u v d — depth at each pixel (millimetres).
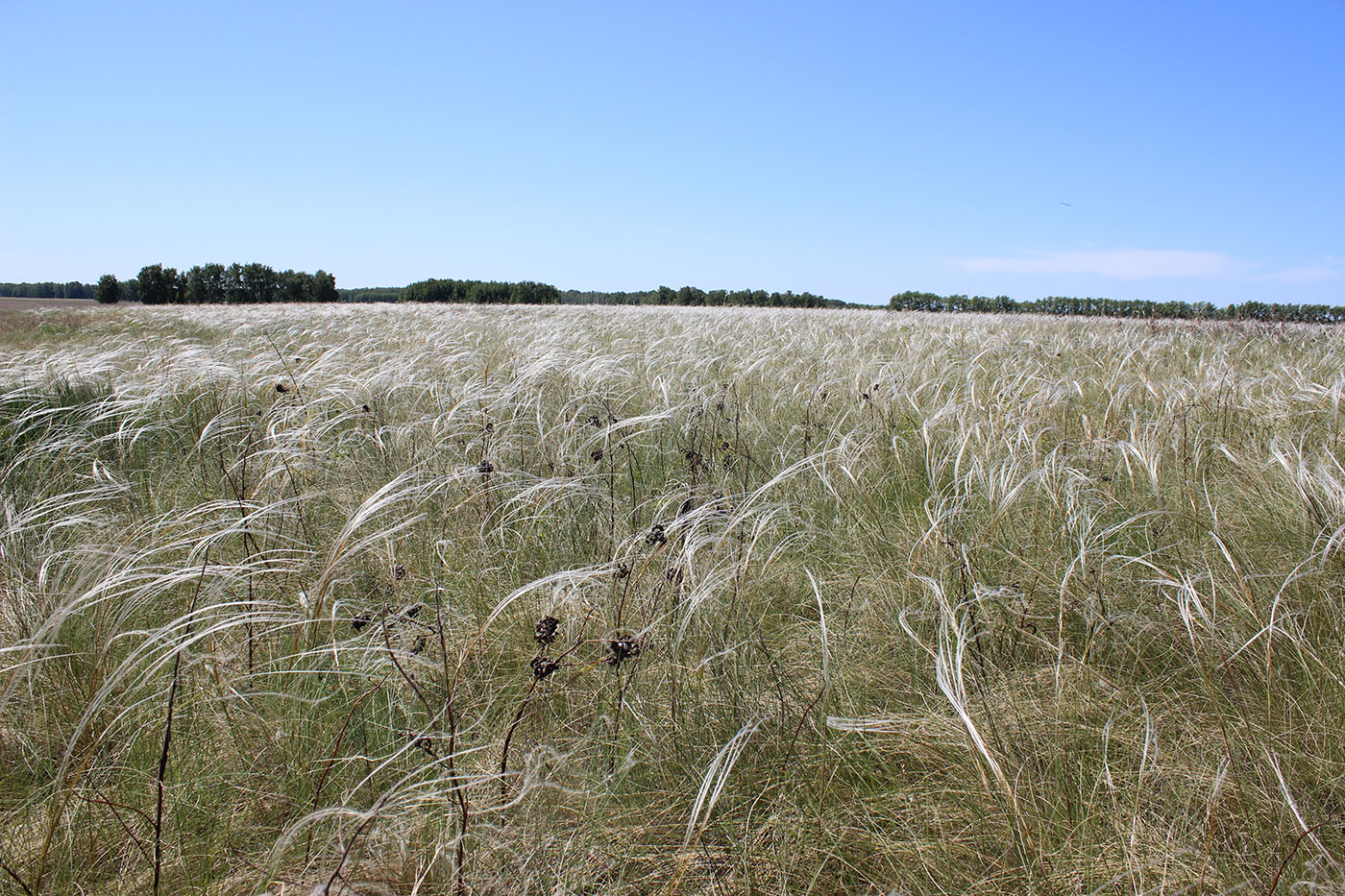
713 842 1707
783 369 6562
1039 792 1733
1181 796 1732
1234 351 7816
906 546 2977
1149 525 2959
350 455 4379
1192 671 2113
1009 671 2232
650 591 2500
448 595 2795
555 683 2184
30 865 1638
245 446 3900
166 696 2057
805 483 3736
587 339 8750
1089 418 4496
